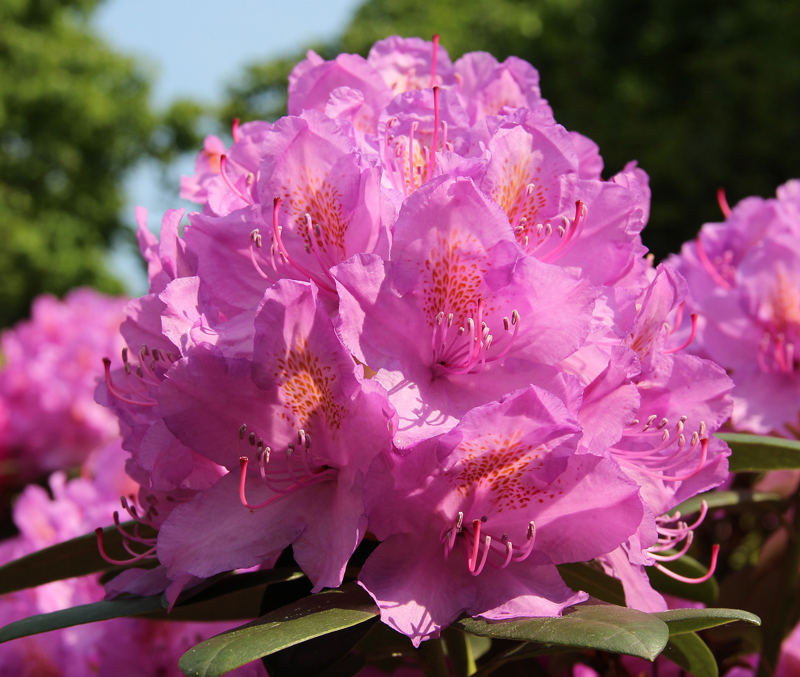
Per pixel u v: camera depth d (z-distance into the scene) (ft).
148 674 1.96
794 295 1.97
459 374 1.47
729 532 2.33
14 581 1.72
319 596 1.45
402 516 1.43
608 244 1.54
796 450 1.70
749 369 1.99
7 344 4.12
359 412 1.42
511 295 1.46
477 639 1.82
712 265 2.10
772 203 2.07
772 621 1.93
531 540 1.43
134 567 1.68
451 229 1.44
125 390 1.64
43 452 3.68
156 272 1.63
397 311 1.45
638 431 1.57
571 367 1.48
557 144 1.54
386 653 1.62
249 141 1.67
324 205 1.51
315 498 1.47
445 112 1.60
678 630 1.44
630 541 1.49
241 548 1.45
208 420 1.46
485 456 1.41
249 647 1.35
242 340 1.47
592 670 2.04
